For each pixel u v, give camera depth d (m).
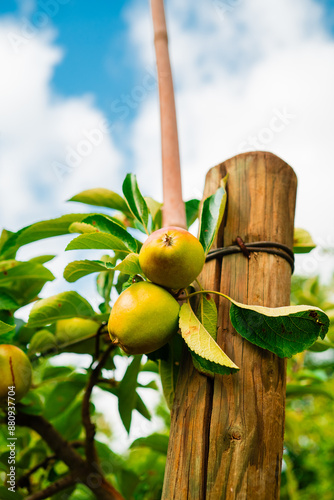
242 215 1.33
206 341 1.09
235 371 1.05
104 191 1.80
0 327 1.25
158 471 2.27
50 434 1.75
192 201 1.81
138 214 1.46
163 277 1.15
